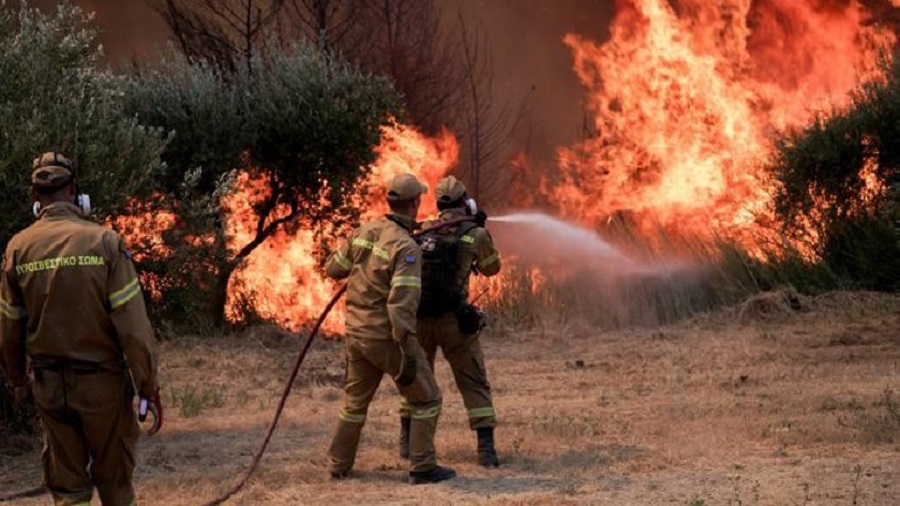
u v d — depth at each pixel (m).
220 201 13.30
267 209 14.74
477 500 7.08
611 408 10.08
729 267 15.17
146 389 5.58
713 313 14.63
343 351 13.47
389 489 7.50
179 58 14.74
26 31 9.12
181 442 9.12
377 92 14.84
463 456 8.38
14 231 8.70
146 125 13.84
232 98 14.27
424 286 8.05
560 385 11.30
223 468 8.21
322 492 7.46
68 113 9.00
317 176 14.56
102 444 5.71
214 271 13.45
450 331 8.07
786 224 15.52
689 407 9.91
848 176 15.24
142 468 8.25
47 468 5.74
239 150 14.09
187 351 12.96
